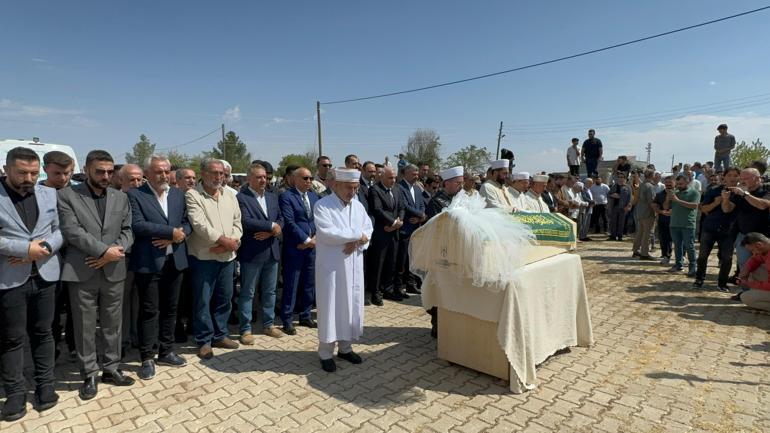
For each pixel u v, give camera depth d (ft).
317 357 14.21
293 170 17.48
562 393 11.68
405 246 21.31
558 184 35.24
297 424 10.24
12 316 10.37
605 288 22.84
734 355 14.10
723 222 21.66
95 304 11.71
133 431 9.94
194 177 15.39
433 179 29.48
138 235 12.34
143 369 12.62
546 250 13.84
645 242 30.96
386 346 15.17
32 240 10.52
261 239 15.12
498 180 19.53
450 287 12.93
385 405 11.12
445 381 12.47
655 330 16.44
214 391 11.83
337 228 12.80
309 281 17.07
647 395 11.52
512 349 11.57
